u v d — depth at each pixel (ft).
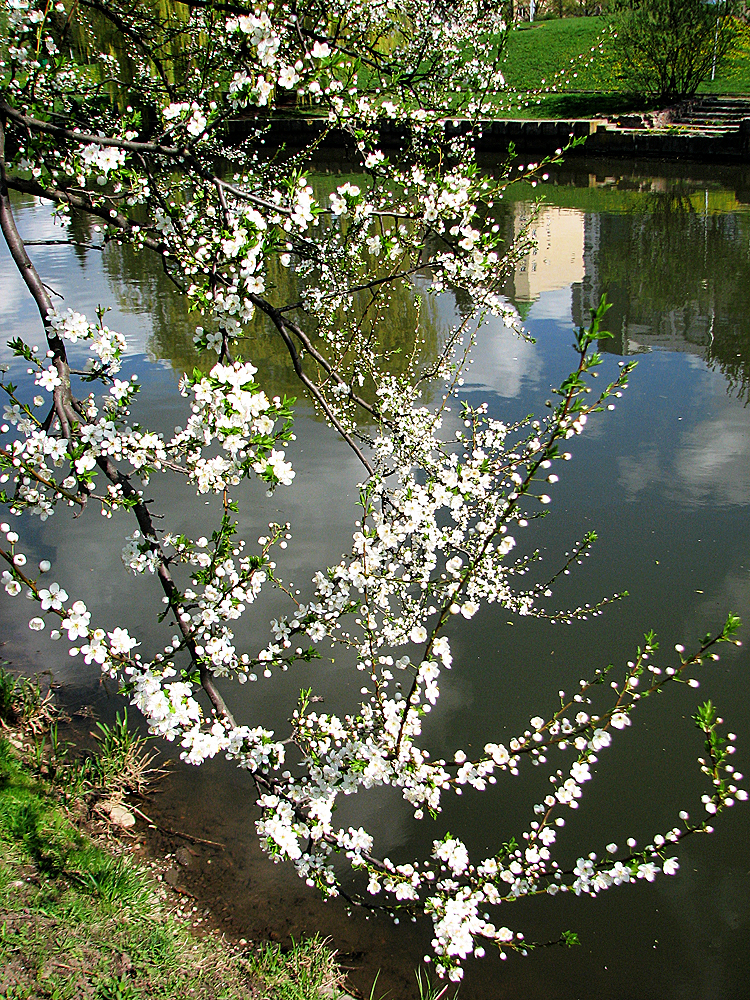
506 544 9.00
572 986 10.92
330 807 8.48
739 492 21.61
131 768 14.52
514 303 37.73
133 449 8.68
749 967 11.05
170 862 12.68
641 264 43.55
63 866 12.08
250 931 11.55
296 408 27.55
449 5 13.46
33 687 16.49
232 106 10.42
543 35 98.53
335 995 10.66
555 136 82.12
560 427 7.50
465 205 10.43
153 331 35.53
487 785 14.07
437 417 15.26
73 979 10.18
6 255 49.49
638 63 85.92
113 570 20.12
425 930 11.78
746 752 14.25
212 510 21.95
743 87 90.02
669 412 26.50
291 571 18.88
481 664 16.55
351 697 15.87
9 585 7.52
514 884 8.14
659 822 13.12
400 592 11.07
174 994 10.27
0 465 7.68
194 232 9.48
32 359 8.05
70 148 11.29
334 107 11.26
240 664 9.61
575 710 15.20
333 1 11.28
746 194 60.44
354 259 12.79
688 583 18.21
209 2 9.48
